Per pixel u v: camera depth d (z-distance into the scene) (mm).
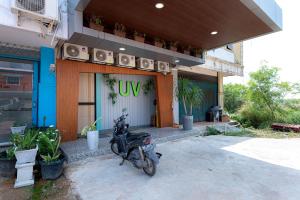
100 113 6625
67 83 5234
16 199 2697
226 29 5410
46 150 3521
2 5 3488
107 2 4023
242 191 2840
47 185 3086
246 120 10273
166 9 4324
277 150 5047
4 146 4461
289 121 9219
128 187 2998
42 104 4867
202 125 8523
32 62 4922
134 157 3664
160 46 6082
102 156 4453
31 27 3793
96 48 5488
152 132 6645
